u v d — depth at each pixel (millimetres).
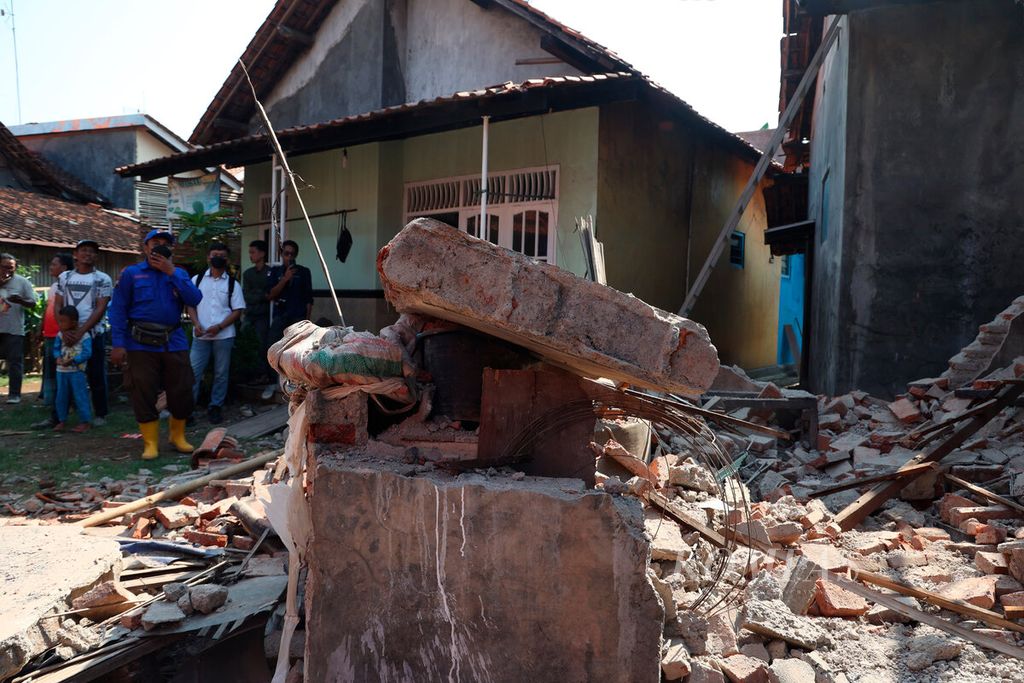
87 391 9281
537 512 2797
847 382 9227
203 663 3932
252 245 11500
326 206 13109
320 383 3332
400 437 3393
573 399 3295
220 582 4199
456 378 3574
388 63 13742
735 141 13711
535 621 2812
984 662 3527
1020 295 8602
